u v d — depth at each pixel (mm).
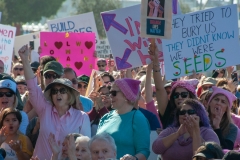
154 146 18500
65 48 31531
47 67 22609
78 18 38062
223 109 20109
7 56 32438
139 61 25516
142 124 18797
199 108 18094
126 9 25469
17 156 19734
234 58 24812
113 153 17031
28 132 20953
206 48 24906
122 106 19141
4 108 21594
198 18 24875
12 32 32500
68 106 20031
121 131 18797
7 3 115500
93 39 31547
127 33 25484
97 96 22016
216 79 25562
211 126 19938
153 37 22141
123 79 19219
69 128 19734
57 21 38125
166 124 20578
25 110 22688
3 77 22250
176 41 24844
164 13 22219
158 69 21203
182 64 24844
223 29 24859
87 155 17953
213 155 15859
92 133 21781
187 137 18344
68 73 24266
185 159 18141
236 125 22062
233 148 20047
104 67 33188
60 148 19375
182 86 20312
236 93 30188
